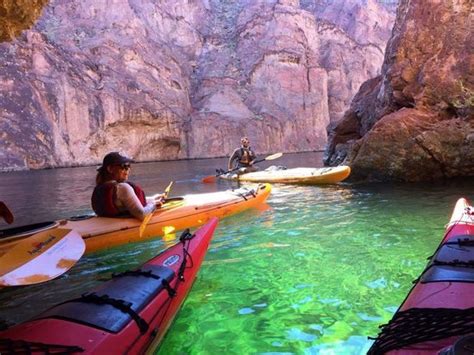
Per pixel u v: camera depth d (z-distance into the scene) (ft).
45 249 9.53
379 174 29.81
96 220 14.57
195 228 16.72
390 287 9.97
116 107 78.79
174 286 8.66
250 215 19.03
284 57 98.53
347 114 44.09
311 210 19.84
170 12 101.04
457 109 29.53
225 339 7.84
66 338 6.01
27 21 18.20
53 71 74.64
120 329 6.45
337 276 10.84
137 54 85.87
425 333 5.27
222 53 102.06
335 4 120.67
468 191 23.57
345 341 7.62
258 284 10.50
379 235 14.66
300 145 97.19
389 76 34.65
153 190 31.40
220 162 69.36
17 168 65.87
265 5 105.29
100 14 87.51
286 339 7.78
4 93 68.64
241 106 93.76
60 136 73.36
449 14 31.48
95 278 11.60
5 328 8.75
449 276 7.33
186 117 89.30
